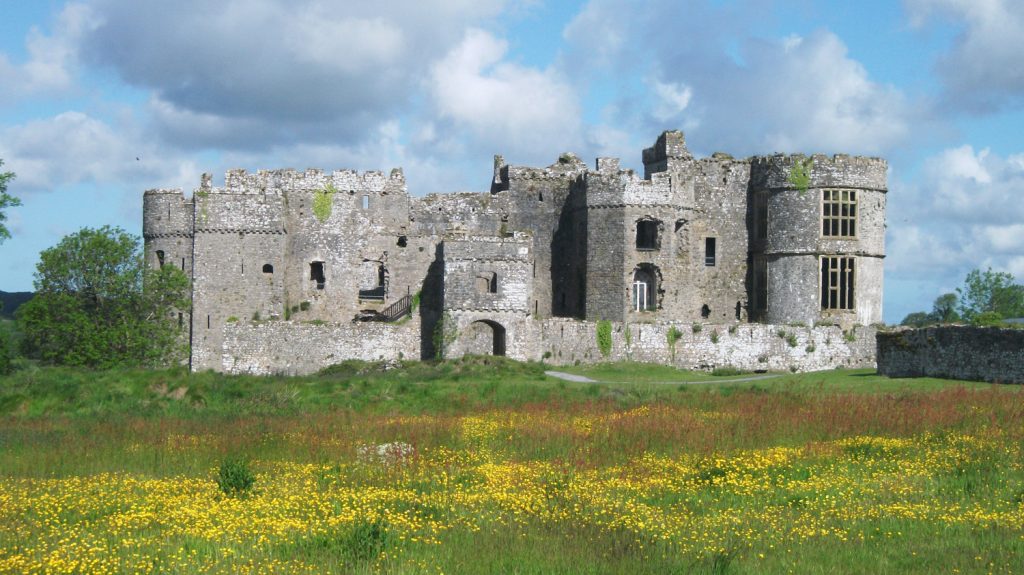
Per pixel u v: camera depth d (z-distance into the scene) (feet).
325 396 231.50
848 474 132.16
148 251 318.24
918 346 233.14
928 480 128.06
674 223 331.16
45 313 292.40
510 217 340.59
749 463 136.77
